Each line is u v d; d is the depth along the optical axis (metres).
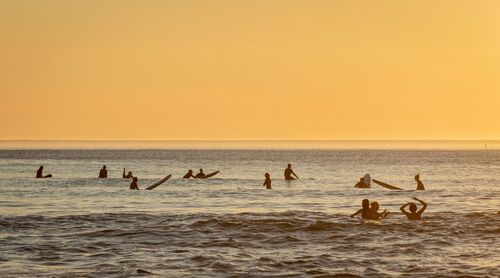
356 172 123.88
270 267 31.14
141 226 42.94
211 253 34.31
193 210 52.91
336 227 42.00
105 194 67.00
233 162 178.38
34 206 55.84
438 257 33.53
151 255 33.78
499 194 69.19
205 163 168.62
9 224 43.72
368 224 43.16
